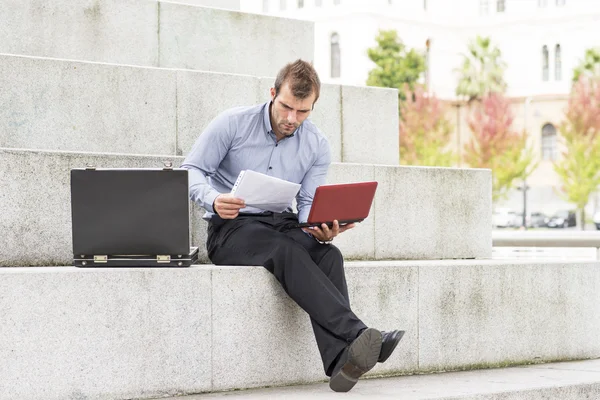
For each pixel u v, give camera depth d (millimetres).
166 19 6316
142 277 4160
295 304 4555
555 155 59062
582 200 52156
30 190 4695
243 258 4504
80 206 4289
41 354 3941
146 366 4164
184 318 4258
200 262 5219
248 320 4422
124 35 6160
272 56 6742
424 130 55406
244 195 4336
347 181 5762
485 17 61688
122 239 4289
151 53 6258
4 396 3867
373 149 6488
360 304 4859
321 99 6289
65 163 4785
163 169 4285
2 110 5301
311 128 4855
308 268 4254
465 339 5227
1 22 5773
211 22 6488
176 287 4238
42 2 5883
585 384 4785
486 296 5312
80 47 6004
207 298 4316
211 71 6391
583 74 56031
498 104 56531
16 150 4664
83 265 4301
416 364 5039
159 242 4293
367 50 56000
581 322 5746
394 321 4973
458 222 6203
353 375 4113
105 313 4070
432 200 6098
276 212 4707
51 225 4738
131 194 4281
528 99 60531
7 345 3877
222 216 4395
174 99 5773
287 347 4539
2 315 3869
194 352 4285
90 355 4039
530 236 7059
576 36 59344
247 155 4758
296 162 4805
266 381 4480
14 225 4656
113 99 5590
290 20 6816
